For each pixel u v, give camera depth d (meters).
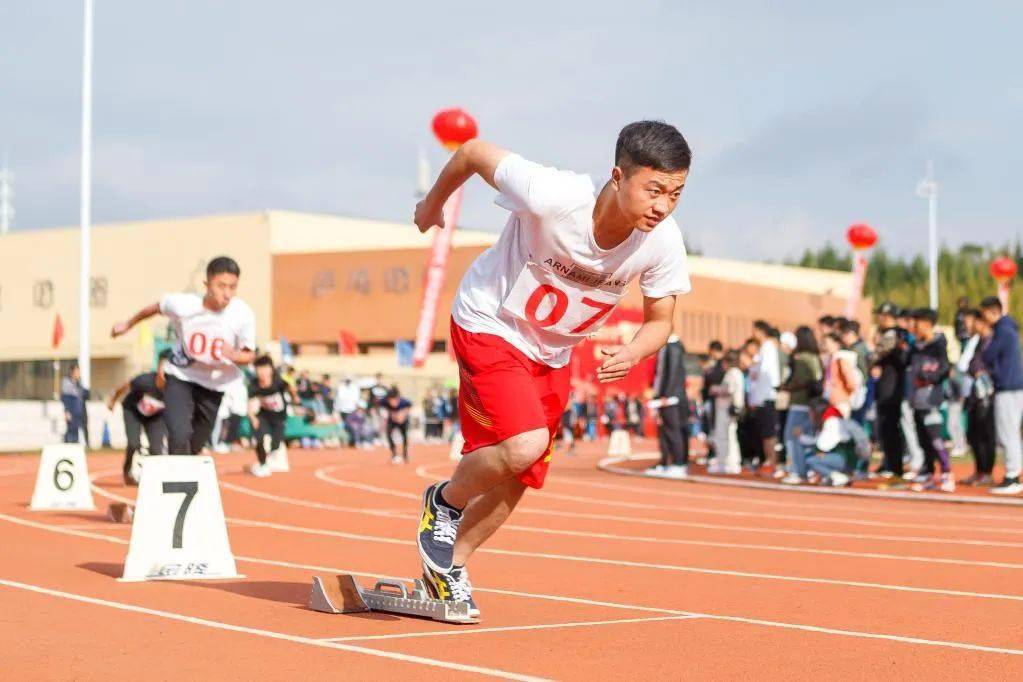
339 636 4.89
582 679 4.18
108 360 51.38
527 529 9.84
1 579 6.48
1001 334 13.41
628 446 25.77
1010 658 4.68
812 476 15.34
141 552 6.45
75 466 11.08
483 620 5.37
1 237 59.00
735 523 10.46
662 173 4.38
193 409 8.88
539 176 4.63
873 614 5.72
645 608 5.83
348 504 12.05
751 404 16.72
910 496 13.20
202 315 8.59
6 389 33.69
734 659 4.60
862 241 27.88
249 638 4.84
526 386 4.87
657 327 4.96
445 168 4.91
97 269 56.78
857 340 15.22
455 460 22.98
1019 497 12.78
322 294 52.75
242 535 9.09
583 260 4.66
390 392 21.62
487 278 4.94
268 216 53.66
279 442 16.92
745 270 65.88
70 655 4.50
